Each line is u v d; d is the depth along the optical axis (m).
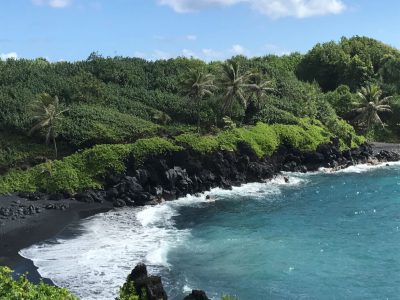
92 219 54.53
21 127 76.12
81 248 44.44
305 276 38.12
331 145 86.50
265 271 39.22
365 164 88.62
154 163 66.50
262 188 70.81
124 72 101.38
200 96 81.69
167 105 90.88
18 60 111.44
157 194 63.91
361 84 125.94
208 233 49.59
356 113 108.19
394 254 42.38
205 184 68.88
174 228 51.53
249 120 88.94
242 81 85.69
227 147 73.19
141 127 79.12
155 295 29.86
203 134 80.75
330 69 132.00
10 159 69.69
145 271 32.00
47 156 72.19
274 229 50.88
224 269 39.75
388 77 126.62
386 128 114.00
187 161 68.25
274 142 80.00
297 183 73.88
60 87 89.75
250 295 34.94
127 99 91.56
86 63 105.81
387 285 36.03
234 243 46.31
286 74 115.50
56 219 54.06
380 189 69.25
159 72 104.75
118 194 62.69
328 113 98.88
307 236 48.25
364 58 130.62
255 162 75.44
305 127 87.50
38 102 72.94
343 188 70.25
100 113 81.81
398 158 92.75
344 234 48.66
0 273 19.11
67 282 36.41
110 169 65.94
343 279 37.38
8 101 81.62
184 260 41.72
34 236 48.06
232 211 58.50
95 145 71.81
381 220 53.47
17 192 62.69
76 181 64.12
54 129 74.50
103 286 35.69
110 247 44.84
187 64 111.44
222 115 88.62
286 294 34.97
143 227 51.75
